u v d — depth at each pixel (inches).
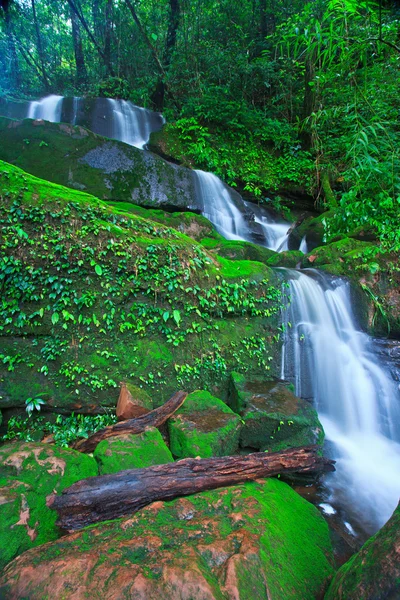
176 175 371.2
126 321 193.0
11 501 112.3
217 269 223.3
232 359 219.8
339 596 78.6
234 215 400.2
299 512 129.4
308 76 442.9
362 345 263.9
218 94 506.0
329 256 299.3
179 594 77.7
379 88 330.6
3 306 173.8
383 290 285.3
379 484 179.0
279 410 185.5
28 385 176.6
